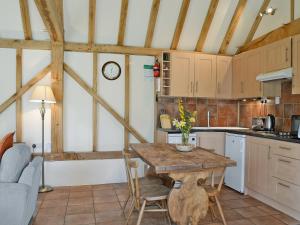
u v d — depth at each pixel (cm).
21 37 408
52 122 414
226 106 505
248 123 476
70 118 432
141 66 462
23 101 411
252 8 432
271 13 387
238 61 455
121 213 310
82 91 435
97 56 441
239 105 507
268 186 333
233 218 298
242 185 383
